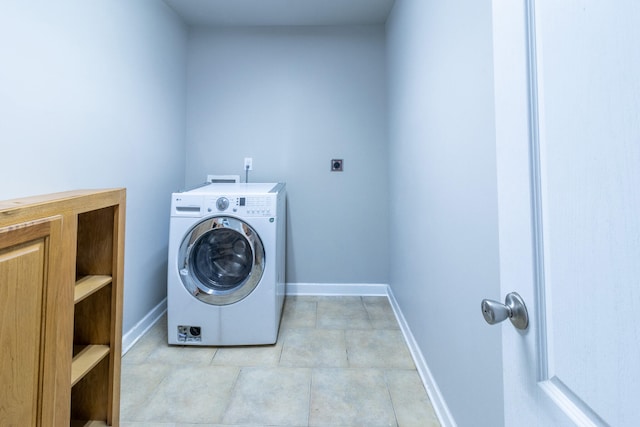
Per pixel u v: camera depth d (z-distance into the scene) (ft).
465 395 3.74
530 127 1.68
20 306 2.54
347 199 9.25
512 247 1.85
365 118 9.12
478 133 3.34
